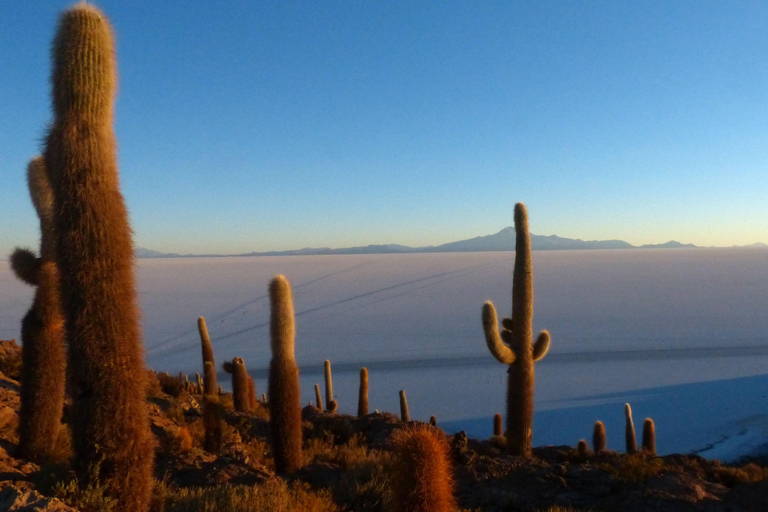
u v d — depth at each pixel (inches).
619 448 1601.9
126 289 226.7
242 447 514.6
